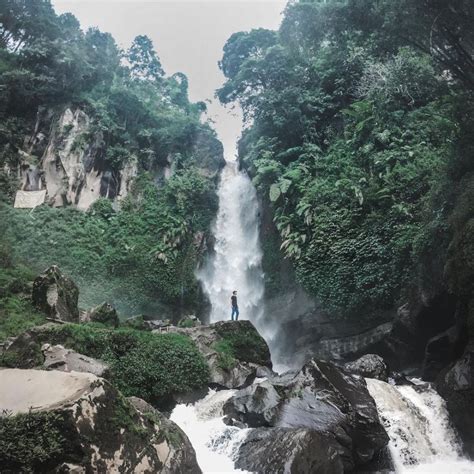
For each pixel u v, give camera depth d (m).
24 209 26.53
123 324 14.63
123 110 32.19
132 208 29.30
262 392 10.25
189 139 33.41
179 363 11.71
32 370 6.29
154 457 6.05
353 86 24.75
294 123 25.09
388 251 17.34
